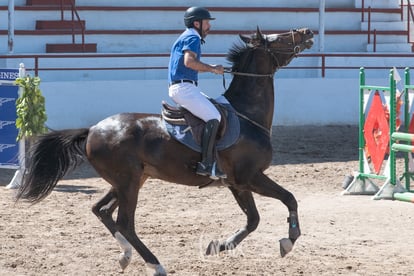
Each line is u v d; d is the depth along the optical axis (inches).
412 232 522.0
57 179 417.7
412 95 644.7
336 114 1085.8
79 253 461.1
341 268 430.0
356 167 802.8
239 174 422.6
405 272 423.2
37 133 690.2
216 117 413.4
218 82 1048.8
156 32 1179.9
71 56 991.0
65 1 1157.7
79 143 423.2
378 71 1201.4
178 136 411.5
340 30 1283.2
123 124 416.5
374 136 653.9
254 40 442.6
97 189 679.7
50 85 963.3
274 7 1259.8
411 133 640.4
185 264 437.1
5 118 700.7
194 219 559.5
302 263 441.1
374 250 474.0
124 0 1196.5
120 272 422.3
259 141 425.1
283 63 448.5
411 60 1210.6
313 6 1300.4
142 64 1117.7
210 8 1217.4
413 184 711.1
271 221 553.3
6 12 1101.1
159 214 577.0
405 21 1327.5
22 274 415.8
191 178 421.1
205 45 1196.5
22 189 418.3
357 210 589.9
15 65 1031.0
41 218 560.4
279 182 719.1
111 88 997.8
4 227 528.7
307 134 1012.5
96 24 1168.2
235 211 589.9
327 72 1186.6
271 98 443.2
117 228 410.0
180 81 416.2
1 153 700.7
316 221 553.6
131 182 410.9
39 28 1121.4
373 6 1331.2
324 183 715.4
